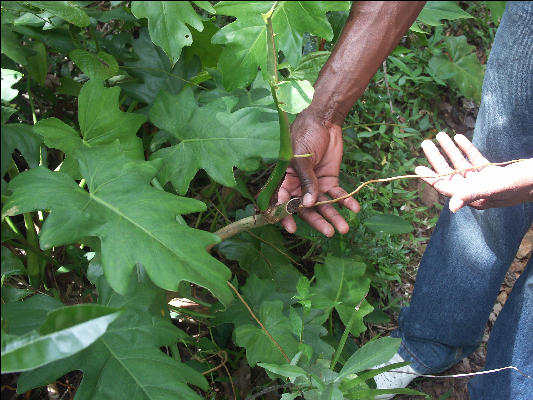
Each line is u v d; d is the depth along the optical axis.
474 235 1.62
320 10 1.10
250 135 1.44
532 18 1.26
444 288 1.74
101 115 1.36
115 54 1.69
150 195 1.13
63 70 1.85
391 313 2.11
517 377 1.58
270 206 1.40
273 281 1.72
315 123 1.40
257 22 1.17
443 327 1.80
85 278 1.65
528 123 1.41
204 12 2.10
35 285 1.52
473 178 1.38
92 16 1.57
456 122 2.71
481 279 1.68
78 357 1.09
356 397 1.16
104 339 1.13
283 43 1.18
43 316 1.07
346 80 1.37
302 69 1.63
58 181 1.11
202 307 1.69
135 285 1.21
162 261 1.04
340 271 1.61
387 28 1.30
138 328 1.16
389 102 2.47
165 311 1.31
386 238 2.10
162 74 1.67
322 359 1.28
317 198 1.40
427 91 2.62
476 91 2.62
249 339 1.36
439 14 1.74
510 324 1.59
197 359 1.62
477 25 2.94
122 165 1.17
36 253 1.46
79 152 1.17
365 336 2.02
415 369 1.91
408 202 2.33
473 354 2.10
